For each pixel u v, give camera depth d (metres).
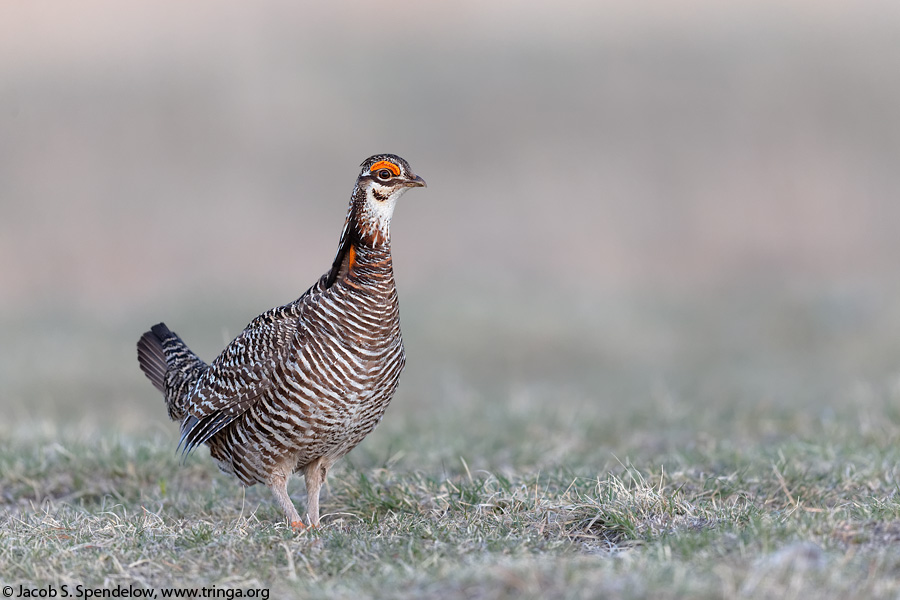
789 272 33.03
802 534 8.22
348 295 9.38
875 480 10.52
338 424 9.54
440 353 23.48
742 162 40.19
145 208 37.19
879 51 46.28
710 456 12.02
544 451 13.34
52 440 13.14
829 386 19.75
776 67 46.06
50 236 34.72
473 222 36.75
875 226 35.94
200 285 30.20
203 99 44.56
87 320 26.39
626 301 27.91
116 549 8.73
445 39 50.84
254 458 9.84
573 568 7.40
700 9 52.34
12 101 42.38
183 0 52.31
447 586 7.29
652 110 43.97
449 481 10.50
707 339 24.84
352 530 9.64
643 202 37.97
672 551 8.03
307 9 52.78
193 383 10.56
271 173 40.44
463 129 43.34
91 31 48.19
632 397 19.61
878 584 7.05
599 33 50.69
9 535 9.21
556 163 40.72
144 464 12.05
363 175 9.58
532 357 23.41
